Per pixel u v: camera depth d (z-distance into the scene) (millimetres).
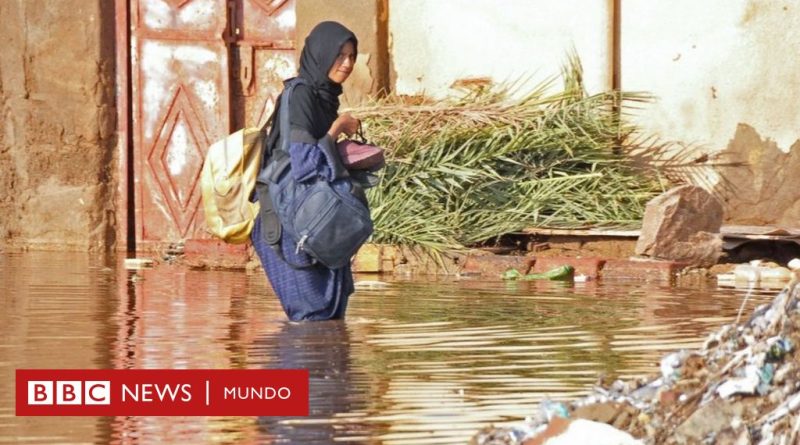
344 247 16297
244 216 16797
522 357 13984
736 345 11102
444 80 28141
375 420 11250
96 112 29375
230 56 29328
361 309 18031
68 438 10781
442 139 25344
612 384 11773
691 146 26547
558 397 11953
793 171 25969
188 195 29406
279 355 14195
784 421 9898
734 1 26203
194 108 29328
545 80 27438
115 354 14211
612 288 20891
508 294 19953
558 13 27328
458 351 14422
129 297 19500
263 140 16844
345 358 13977
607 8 26906
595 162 25547
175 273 23625
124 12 29391
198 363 13695
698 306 18234
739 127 26266
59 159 29578
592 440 9938
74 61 29406
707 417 10094
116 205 29594
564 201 25000
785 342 10711
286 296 16812
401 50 28391
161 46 29359
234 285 21375
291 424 11164
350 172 16562
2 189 29750
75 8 29344
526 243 24875
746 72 26188
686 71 26562
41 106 29547
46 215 29656
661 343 14820
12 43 29562
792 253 23469
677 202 22906
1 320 16750
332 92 16500
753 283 21500
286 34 29281
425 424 11086
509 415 11344
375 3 28266
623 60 27031
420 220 24266
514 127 25828
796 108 25969
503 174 25547
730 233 23328
